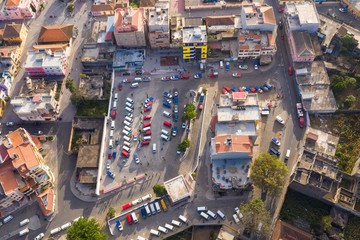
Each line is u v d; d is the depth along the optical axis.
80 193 192.62
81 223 168.50
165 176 194.62
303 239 164.75
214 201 185.12
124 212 185.25
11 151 182.75
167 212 183.88
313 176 176.12
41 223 185.00
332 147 190.12
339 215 173.50
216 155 178.88
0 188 178.75
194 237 177.88
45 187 190.50
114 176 195.50
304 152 181.00
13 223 185.50
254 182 174.25
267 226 163.25
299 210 178.50
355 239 167.12
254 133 183.88
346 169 185.62
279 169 171.88
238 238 174.00
